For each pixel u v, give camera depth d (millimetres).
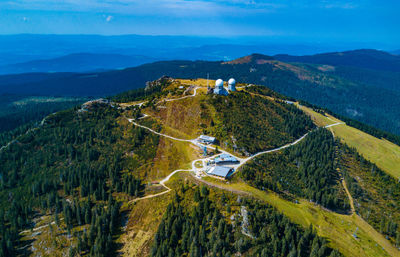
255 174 149125
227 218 117125
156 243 114688
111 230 127312
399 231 130625
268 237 108562
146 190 147750
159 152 177250
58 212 147750
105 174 166125
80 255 122062
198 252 106562
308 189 148125
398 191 157625
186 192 136250
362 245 118688
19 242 131250
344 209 142125
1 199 161000
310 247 108938
